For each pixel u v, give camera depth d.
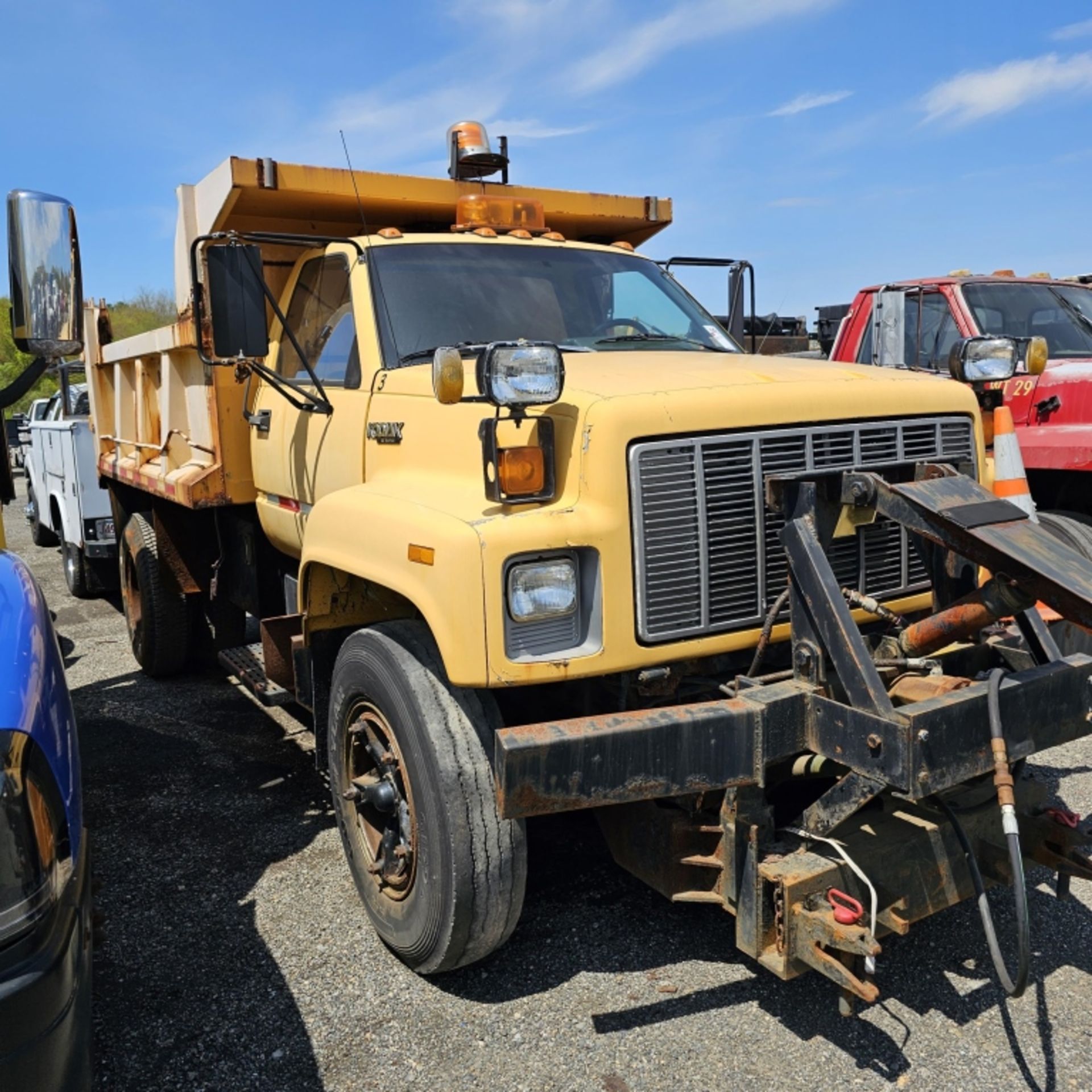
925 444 3.34
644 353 3.80
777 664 3.18
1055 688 2.72
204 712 5.98
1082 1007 2.95
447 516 2.85
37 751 2.11
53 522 10.43
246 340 3.58
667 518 2.85
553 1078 2.72
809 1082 2.66
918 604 3.36
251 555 5.34
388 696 3.09
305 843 4.18
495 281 4.14
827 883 2.65
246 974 3.24
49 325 2.77
